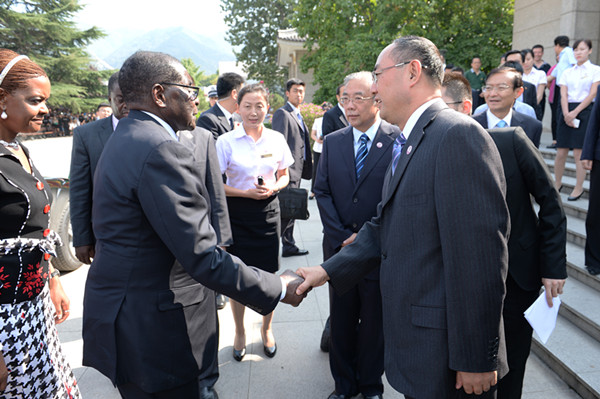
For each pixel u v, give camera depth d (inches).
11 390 57.4
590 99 172.7
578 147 178.9
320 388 102.4
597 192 123.7
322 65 621.0
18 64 58.1
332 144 98.0
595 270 128.3
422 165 55.0
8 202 56.4
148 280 56.9
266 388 102.6
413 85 59.4
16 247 57.3
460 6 634.2
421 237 55.3
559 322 117.8
